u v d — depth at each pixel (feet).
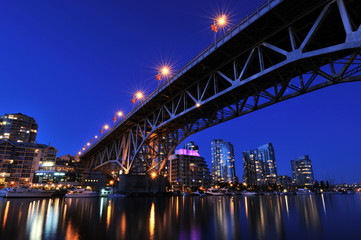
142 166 217.97
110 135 248.52
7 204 132.46
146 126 203.10
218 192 435.94
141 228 56.03
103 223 62.90
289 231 54.95
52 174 361.30
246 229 56.80
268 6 82.69
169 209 108.88
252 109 112.78
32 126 504.43
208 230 54.80
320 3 76.28
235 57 107.45
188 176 489.26
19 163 356.38
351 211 110.52
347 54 87.97
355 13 75.00
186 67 123.75
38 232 49.39
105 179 398.83
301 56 77.51
